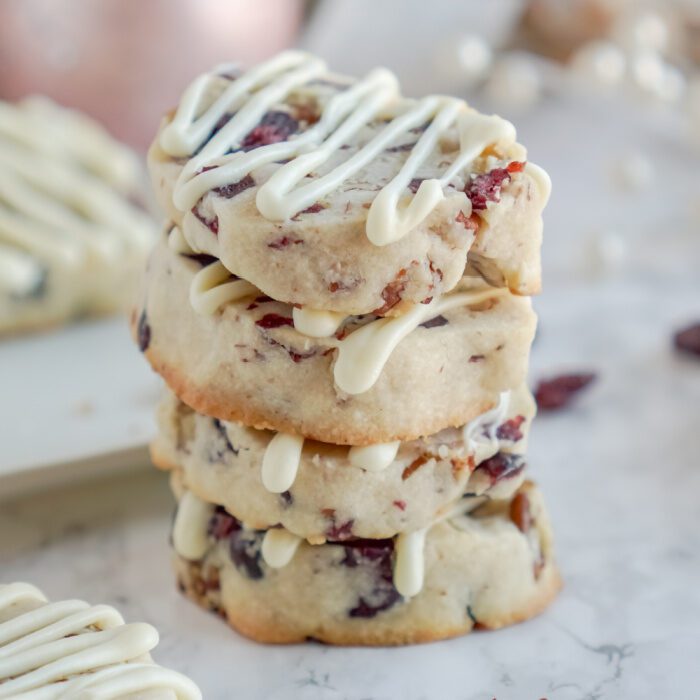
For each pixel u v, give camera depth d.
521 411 0.36
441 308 0.35
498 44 0.61
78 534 0.39
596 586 0.37
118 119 0.54
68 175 0.49
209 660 0.36
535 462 0.41
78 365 0.44
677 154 0.57
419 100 0.36
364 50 0.58
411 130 0.36
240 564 0.36
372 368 0.34
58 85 0.53
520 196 0.34
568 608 0.37
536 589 0.37
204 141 0.35
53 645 0.34
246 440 0.35
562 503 0.40
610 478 0.41
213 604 0.37
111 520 0.39
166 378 0.36
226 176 0.34
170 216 0.35
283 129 0.36
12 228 0.46
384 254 0.33
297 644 0.36
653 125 0.57
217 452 0.35
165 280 0.36
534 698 0.35
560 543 0.39
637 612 0.37
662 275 0.49
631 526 0.39
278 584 0.36
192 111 0.36
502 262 0.34
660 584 0.37
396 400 0.34
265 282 0.34
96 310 0.47
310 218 0.33
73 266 0.46
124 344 0.45
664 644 0.36
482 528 0.36
